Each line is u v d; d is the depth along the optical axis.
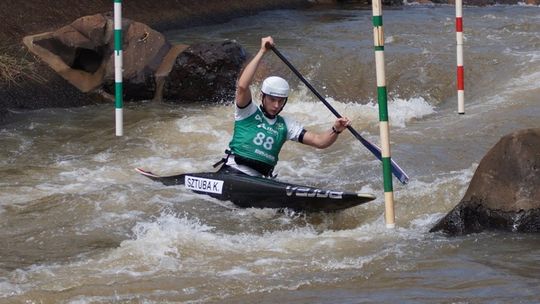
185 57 40.62
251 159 25.75
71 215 25.30
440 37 48.72
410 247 21.25
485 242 21.23
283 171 29.45
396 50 44.72
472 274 19.14
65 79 41.16
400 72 41.72
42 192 27.61
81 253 22.02
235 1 57.94
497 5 66.50
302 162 30.52
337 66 42.75
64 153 32.78
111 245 22.62
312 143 25.39
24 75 40.00
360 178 28.45
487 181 22.34
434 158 29.75
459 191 25.62
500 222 21.97
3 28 42.28
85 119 37.59
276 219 24.72
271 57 43.56
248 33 51.31
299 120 36.72
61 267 20.73
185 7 54.28
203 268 20.22
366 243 21.83
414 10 61.94
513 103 36.44
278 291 18.59
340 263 20.30
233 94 40.66
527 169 21.94
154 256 21.12
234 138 26.02
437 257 20.41
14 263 21.36
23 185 28.45
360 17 57.72
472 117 34.88
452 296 17.88
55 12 46.00
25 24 43.59
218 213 25.12
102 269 20.39
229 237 22.81
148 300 18.25
